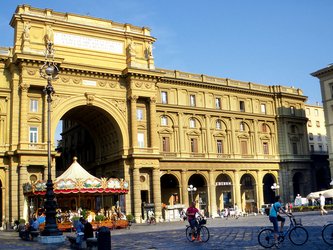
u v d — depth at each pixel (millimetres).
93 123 57250
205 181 61125
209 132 62594
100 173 57375
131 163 51125
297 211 57594
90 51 51281
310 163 72938
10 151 44500
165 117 59406
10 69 47062
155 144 52719
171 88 60562
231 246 19469
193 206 23188
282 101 71500
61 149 77625
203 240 22781
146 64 54344
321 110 95062
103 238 17234
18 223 42000
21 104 45312
